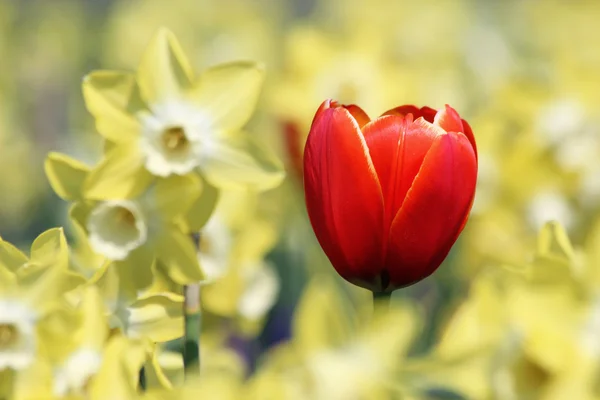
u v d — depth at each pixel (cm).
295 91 146
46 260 112
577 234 138
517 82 143
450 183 112
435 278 142
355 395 108
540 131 139
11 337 111
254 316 135
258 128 167
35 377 111
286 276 140
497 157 140
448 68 174
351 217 113
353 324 108
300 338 108
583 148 139
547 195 139
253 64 118
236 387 107
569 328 115
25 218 191
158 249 116
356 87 148
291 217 142
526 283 115
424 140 112
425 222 112
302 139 143
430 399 110
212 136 118
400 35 190
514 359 115
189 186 117
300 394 108
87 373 111
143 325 114
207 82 118
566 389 114
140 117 117
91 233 117
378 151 112
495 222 140
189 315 115
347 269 114
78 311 111
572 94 140
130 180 117
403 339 108
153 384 111
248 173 117
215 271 133
